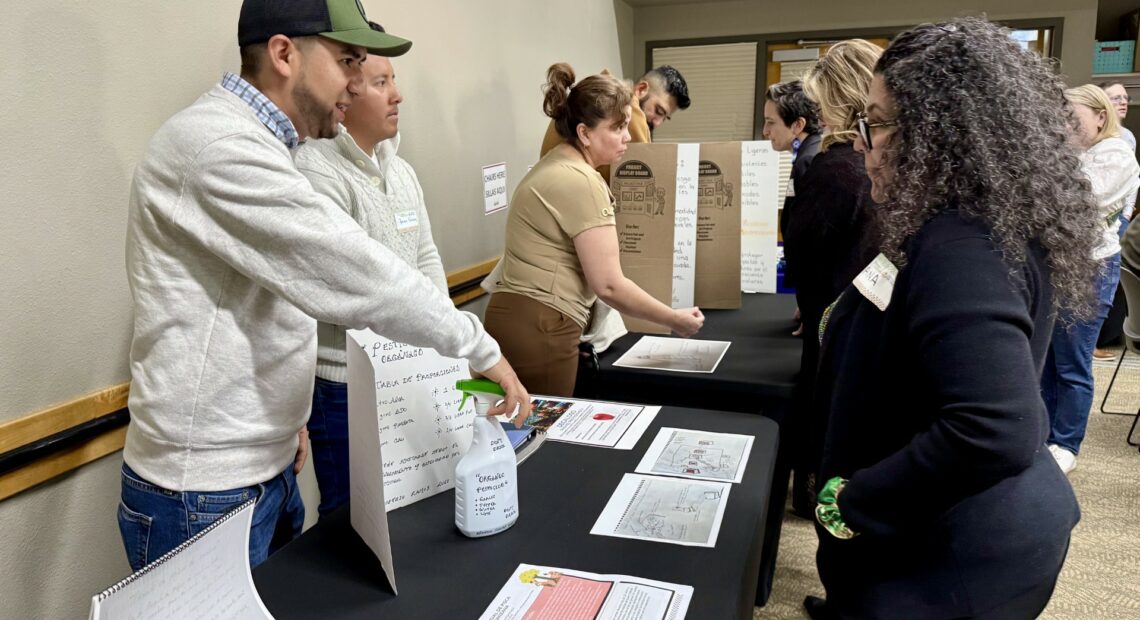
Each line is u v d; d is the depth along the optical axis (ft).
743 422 4.91
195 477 3.72
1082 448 10.64
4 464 4.42
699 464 4.24
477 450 3.51
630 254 7.30
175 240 3.52
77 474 5.04
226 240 3.40
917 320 2.99
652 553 3.32
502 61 10.95
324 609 3.01
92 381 5.08
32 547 4.76
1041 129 3.05
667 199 7.12
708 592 3.00
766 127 8.86
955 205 3.04
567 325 6.21
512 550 3.40
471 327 3.67
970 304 2.83
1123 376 13.66
